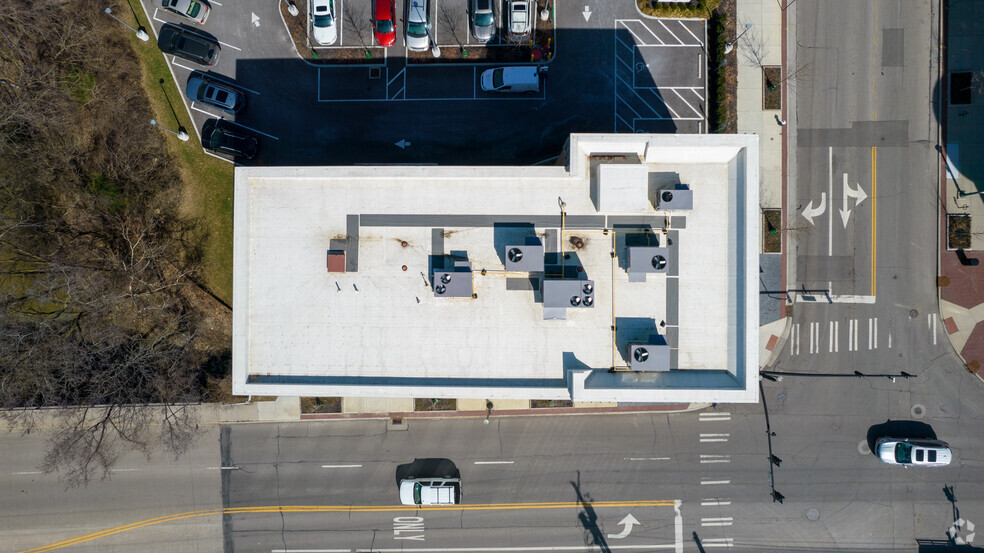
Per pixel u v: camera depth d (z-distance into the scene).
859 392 34.94
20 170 33.47
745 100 34.56
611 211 26.05
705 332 26.14
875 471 34.94
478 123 34.94
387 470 36.16
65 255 34.94
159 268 35.16
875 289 34.66
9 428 35.47
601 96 34.66
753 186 24.50
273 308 26.59
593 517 35.91
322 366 26.59
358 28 34.78
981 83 33.84
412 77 34.88
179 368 34.81
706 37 34.44
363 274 26.47
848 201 34.56
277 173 25.81
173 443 34.47
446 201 26.31
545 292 24.92
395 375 26.44
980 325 34.47
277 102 35.06
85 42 33.53
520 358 26.25
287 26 34.94
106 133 34.50
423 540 36.16
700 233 26.03
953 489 34.78
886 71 34.16
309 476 36.25
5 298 34.75
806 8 34.19
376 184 26.42
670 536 35.69
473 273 26.17
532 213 26.22
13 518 36.38
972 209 34.25
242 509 36.34
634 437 35.81
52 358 33.44
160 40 34.34
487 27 33.50
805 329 35.00
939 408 34.69
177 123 35.00
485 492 36.06
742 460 35.41
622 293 26.16
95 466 35.44
